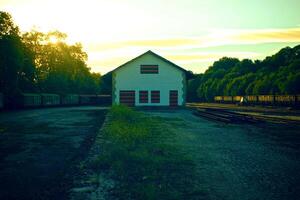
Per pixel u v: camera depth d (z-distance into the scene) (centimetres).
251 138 1227
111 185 567
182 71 3656
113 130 1228
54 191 537
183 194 528
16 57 3906
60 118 2256
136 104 3631
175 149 934
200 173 666
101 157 762
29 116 2483
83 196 511
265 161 796
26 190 543
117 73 3619
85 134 1305
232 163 768
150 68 3634
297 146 1038
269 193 540
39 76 5969
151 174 640
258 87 5584
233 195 527
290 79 4675
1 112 3131
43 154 863
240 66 9044
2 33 3872
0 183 585
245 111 3253
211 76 9350
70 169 689
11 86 3900
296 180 620
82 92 7775
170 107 3631
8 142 1083
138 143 1030
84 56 7112
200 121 2011
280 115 2595
